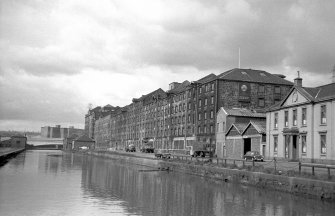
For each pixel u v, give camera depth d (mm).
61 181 43781
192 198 30406
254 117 70750
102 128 185500
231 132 68250
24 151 173625
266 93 77750
